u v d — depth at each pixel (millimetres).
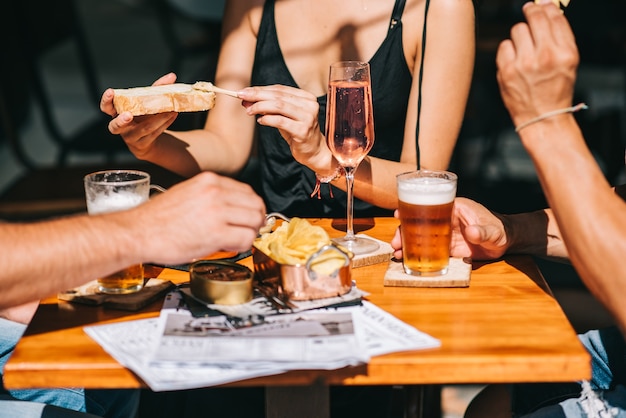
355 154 1765
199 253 1438
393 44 2273
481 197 4488
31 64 3590
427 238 1595
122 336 1404
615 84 6402
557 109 1404
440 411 2312
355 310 1482
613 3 6516
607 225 1349
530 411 1884
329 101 1768
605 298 1375
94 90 4090
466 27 2209
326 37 2338
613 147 3590
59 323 1472
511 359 1316
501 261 1755
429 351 1343
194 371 1281
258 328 1397
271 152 2428
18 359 1339
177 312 1477
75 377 1328
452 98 2209
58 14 3941
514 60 1406
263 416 2162
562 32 1394
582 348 1349
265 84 2426
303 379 1326
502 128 5172
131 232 1423
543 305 1521
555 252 1800
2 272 1374
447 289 1600
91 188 1563
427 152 2217
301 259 1501
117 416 1947
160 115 1948
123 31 9117
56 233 1412
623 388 1708
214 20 5176
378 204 2180
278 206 2471
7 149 5656
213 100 1882
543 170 1408
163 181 3494
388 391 2254
